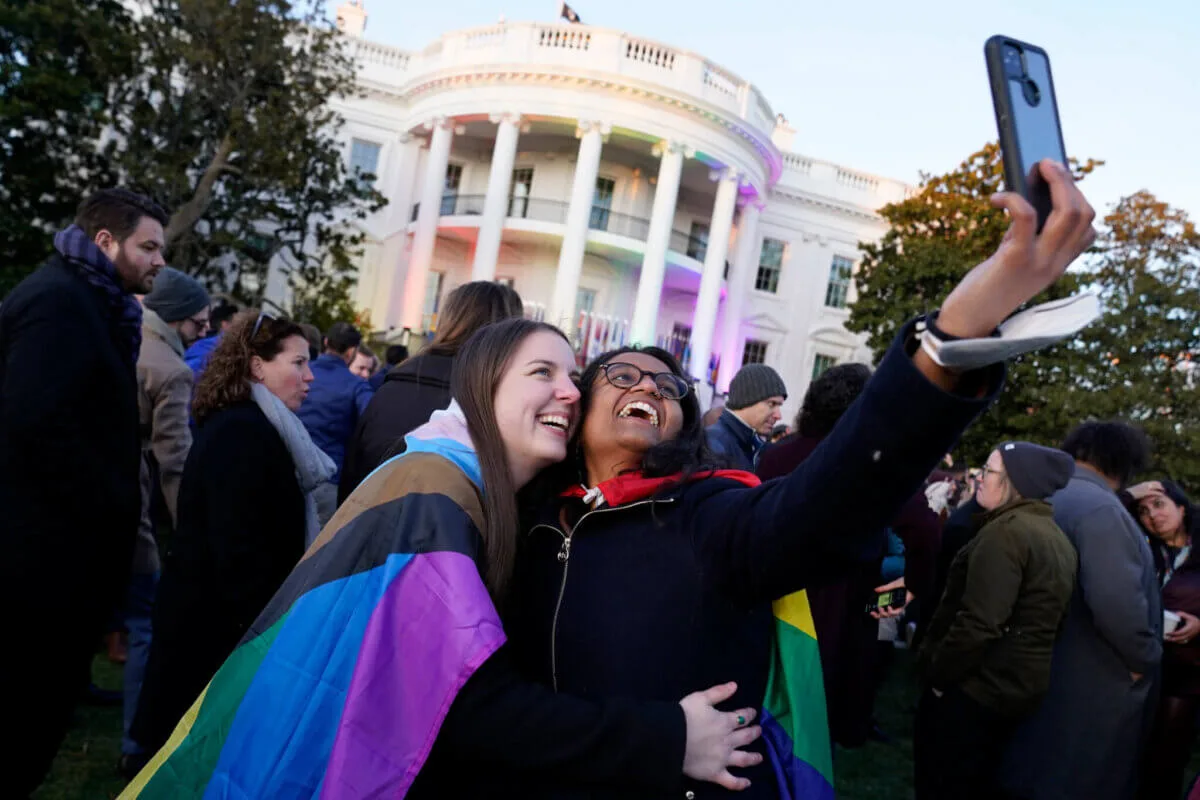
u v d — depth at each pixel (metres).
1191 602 3.93
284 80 15.07
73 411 2.62
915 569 3.80
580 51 22.53
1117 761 3.10
